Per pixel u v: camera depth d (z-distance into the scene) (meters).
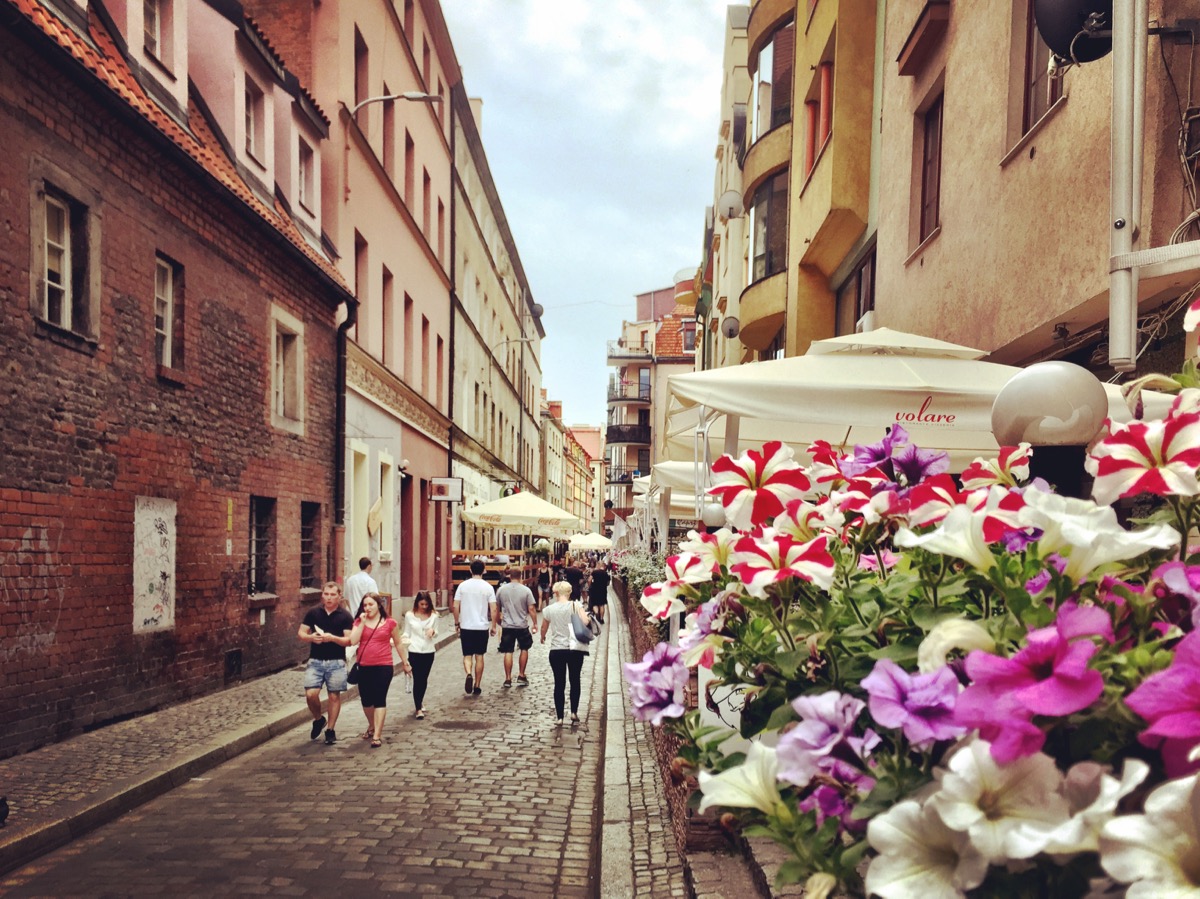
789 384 5.07
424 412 23.64
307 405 14.14
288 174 14.26
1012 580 1.21
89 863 5.11
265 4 16.22
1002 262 7.34
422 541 24.19
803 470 1.91
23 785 6.29
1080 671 0.91
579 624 10.02
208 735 8.19
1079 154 5.97
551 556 33.22
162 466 9.56
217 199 10.89
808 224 13.85
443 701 11.34
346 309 15.98
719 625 1.83
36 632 7.41
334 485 15.30
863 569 1.88
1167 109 4.94
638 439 67.62
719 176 30.83
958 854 0.93
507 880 5.02
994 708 0.95
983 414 5.04
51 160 7.70
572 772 7.64
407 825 5.96
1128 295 3.79
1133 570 1.30
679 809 5.08
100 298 8.43
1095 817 0.83
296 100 14.51
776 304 16.64
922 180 9.97
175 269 10.16
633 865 4.93
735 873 3.96
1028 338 7.00
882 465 2.04
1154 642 1.01
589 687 12.66
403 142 21.08
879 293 11.23
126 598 8.81
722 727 1.78
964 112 8.36
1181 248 3.63
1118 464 1.23
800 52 15.14
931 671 1.13
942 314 8.83
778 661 1.60
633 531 23.98
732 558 1.65
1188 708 0.84
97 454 8.34
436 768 7.62
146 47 10.38
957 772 0.92
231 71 12.19
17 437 7.20
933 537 1.26
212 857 5.24
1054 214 6.36
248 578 11.80
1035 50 7.12
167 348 10.01
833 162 12.12
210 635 10.66
